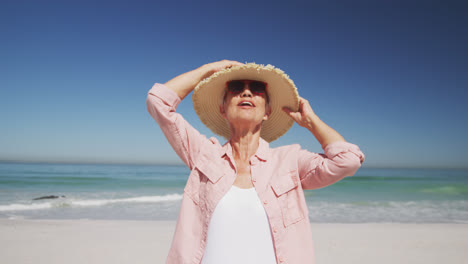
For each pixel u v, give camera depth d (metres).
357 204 16.08
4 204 13.97
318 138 1.95
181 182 29.33
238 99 1.97
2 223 9.27
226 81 2.15
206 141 2.04
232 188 1.84
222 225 1.74
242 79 2.12
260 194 1.79
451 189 25.89
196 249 1.76
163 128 1.99
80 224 9.35
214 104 2.32
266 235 1.74
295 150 1.97
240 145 2.01
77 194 19.17
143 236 8.07
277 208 1.76
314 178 1.82
